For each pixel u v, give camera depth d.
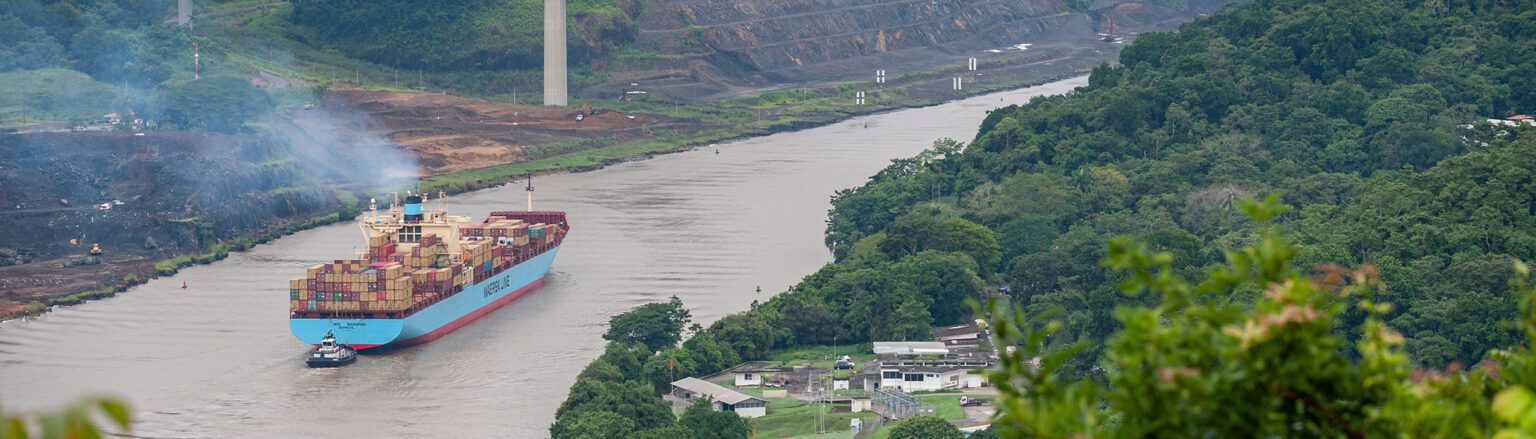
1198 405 95.25
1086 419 95.50
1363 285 111.06
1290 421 97.75
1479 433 93.94
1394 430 96.81
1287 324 96.12
